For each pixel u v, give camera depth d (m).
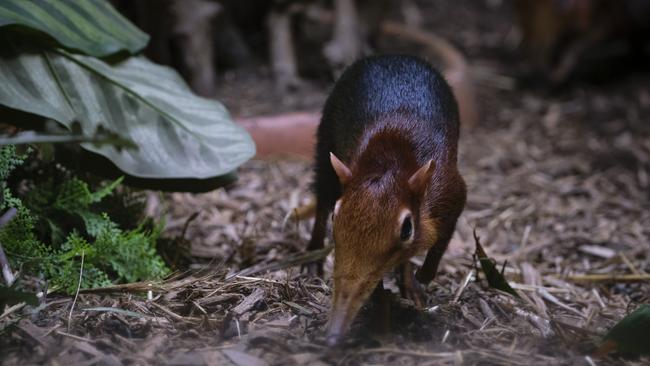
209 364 3.52
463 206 4.34
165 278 4.54
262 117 7.59
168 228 5.85
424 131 4.28
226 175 4.87
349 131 4.48
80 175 4.95
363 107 4.53
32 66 4.59
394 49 10.16
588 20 10.15
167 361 3.53
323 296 4.38
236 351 3.63
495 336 4.06
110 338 3.73
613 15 10.09
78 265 4.40
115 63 4.85
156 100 5.00
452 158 4.36
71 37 4.50
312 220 6.16
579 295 5.19
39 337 3.65
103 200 5.01
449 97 4.77
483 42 11.70
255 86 8.97
